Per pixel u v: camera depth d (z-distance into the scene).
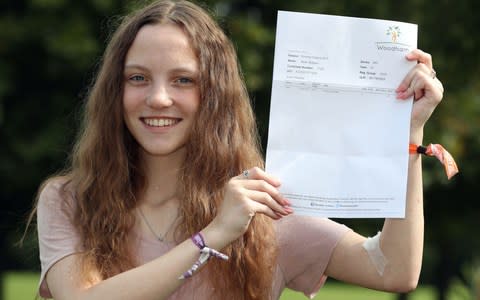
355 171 2.57
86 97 3.17
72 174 2.83
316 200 2.55
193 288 2.67
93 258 2.61
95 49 7.67
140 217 2.75
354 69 2.57
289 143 2.55
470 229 7.99
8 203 8.62
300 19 2.55
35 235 3.35
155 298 2.43
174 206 2.76
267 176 2.52
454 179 7.38
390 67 2.59
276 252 2.75
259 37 7.62
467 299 9.74
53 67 8.12
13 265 14.27
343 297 13.13
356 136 2.57
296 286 2.82
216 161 2.76
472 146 7.25
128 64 2.66
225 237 2.47
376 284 2.71
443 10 6.88
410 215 2.65
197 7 2.81
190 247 2.46
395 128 2.59
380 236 2.71
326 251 2.76
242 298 2.71
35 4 7.77
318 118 2.55
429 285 16.25
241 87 2.86
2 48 7.98
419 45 6.95
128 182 2.77
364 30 2.57
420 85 2.58
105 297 2.44
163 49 2.64
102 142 2.79
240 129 2.83
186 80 2.69
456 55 7.00
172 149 2.68
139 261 2.68
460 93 7.17
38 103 8.33
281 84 2.55
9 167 8.13
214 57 2.75
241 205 2.47
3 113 8.23
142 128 2.67
